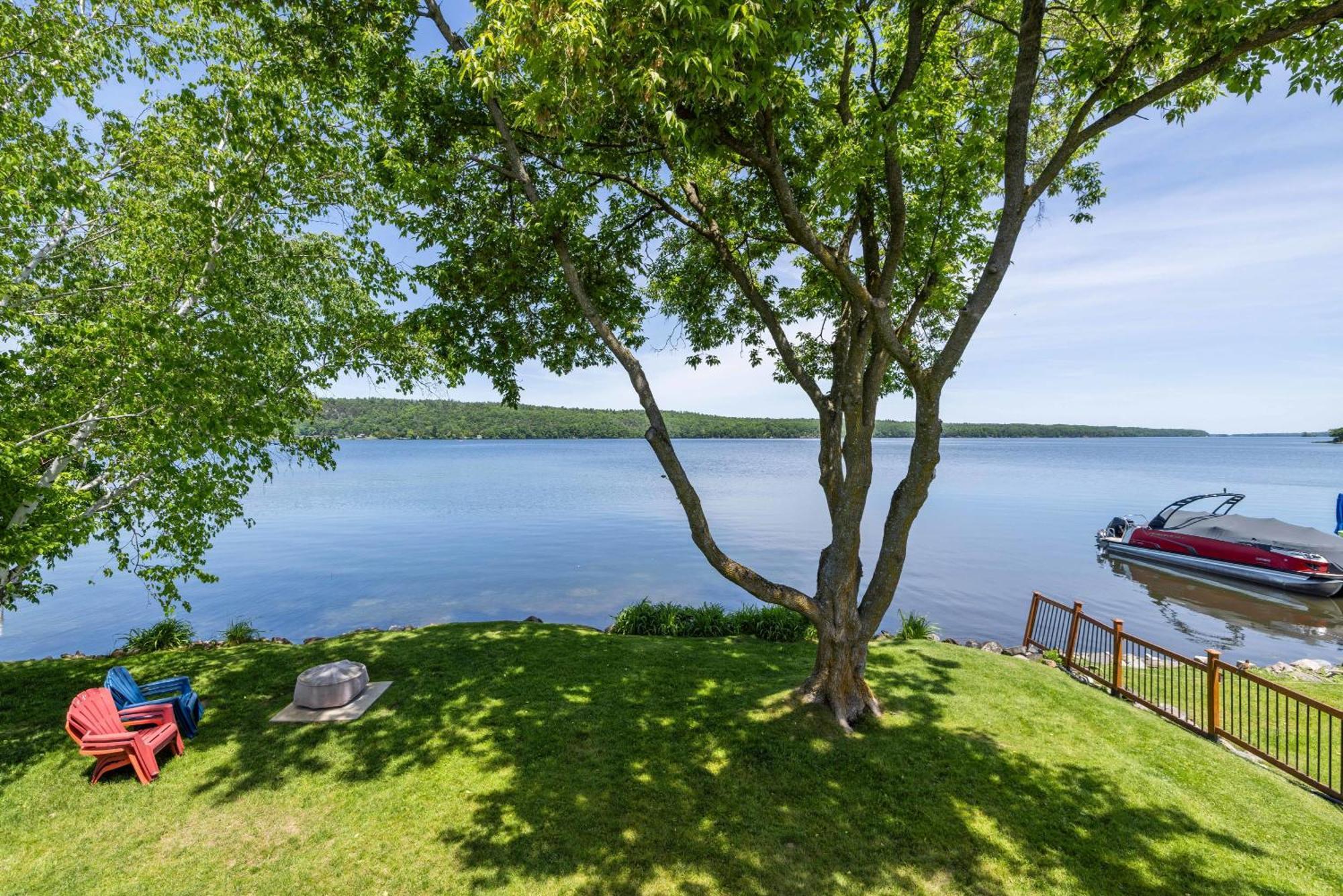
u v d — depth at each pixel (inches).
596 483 2262.6
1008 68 298.5
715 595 775.7
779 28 194.1
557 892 184.2
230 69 350.9
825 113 313.0
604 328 301.1
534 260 361.4
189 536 370.9
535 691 339.0
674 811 225.0
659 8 167.6
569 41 172.9
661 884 187.3
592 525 1296.8
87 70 375.6
